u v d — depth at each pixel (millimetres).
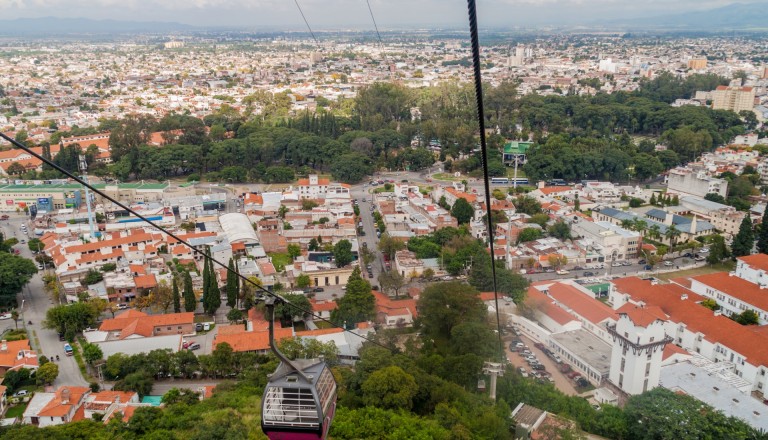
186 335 130625
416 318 131000
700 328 120688
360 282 133500
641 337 98125
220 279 154125
